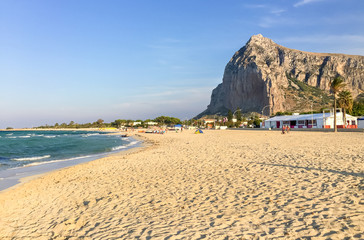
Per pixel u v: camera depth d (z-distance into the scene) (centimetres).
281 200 668
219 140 3559
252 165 1245
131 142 4775
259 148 2089
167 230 546
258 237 468
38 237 613
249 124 12794
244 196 738
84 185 1131
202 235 501
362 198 626
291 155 1514
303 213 563
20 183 1345
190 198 775
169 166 1444
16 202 953
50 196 995
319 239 440
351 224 485
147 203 770
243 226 526
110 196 897
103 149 3384
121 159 1988
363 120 5969
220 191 818
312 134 4231
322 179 851
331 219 516
